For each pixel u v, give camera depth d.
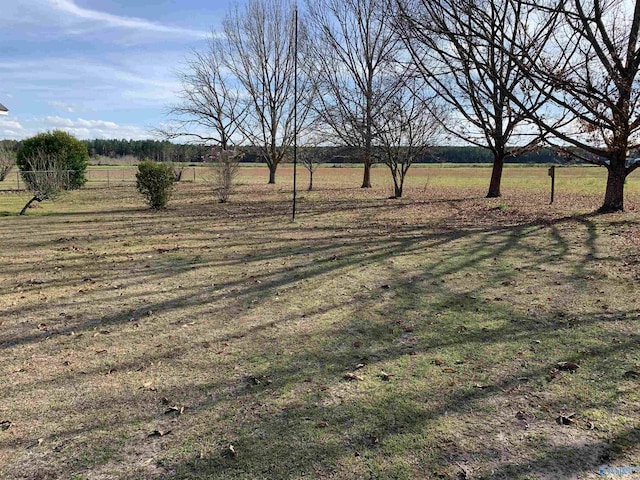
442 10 13.35
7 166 26.38
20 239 8.61
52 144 21.36
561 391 2.71
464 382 2.86
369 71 19.42
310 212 13.00
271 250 7.41
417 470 2.04
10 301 4.73
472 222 10.30
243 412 2.57
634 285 4.86
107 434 2.37
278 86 28.92
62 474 2.05
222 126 30.67
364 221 10.85
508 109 10.21
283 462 2.11
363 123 17.59
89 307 4.54
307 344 3.54
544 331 3.68
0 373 3.09
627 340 3.42
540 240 7.73
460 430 2.34
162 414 2.56
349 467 2.07
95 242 8.29
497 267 5.92
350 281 5.41
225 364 3.20
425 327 3.84
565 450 2.16
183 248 7.66
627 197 14.80
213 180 19.20
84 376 3.04
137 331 3.88
